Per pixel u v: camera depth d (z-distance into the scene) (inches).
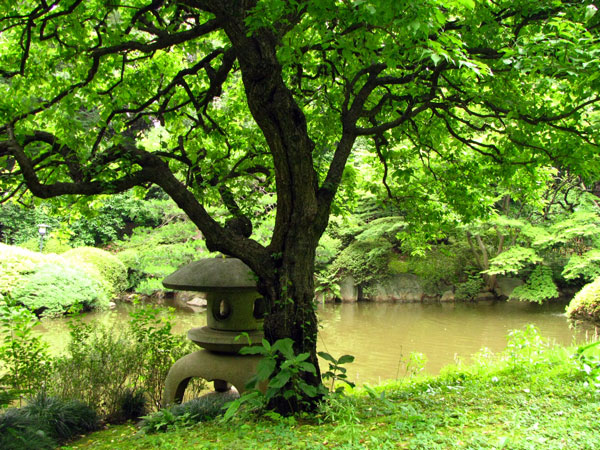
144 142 464.8
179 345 266.2
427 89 240.2
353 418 146.1
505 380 216.2
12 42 226.1
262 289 176.7
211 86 216.8
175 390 228.5
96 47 198.8
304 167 165.6
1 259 617.0
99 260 772.0
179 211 691.4
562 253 807.1
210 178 250.5
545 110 204.4
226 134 271.6
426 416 152.9
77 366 225.1
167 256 673.0
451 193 288.7
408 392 215.2
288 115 160.4
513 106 196.7
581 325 497.0
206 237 176.6
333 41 148.7
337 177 187.0
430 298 848.9
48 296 608.4
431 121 274.5
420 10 109.9
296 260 170.9
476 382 219.8
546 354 269.1
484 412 159.2
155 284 709.3
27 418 167.9
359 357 434.0
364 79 253.3
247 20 133.1
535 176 283.7
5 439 148.9
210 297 231.8
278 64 155.3
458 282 859.4
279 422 151.5
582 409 156.4
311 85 282.4
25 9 215.2
